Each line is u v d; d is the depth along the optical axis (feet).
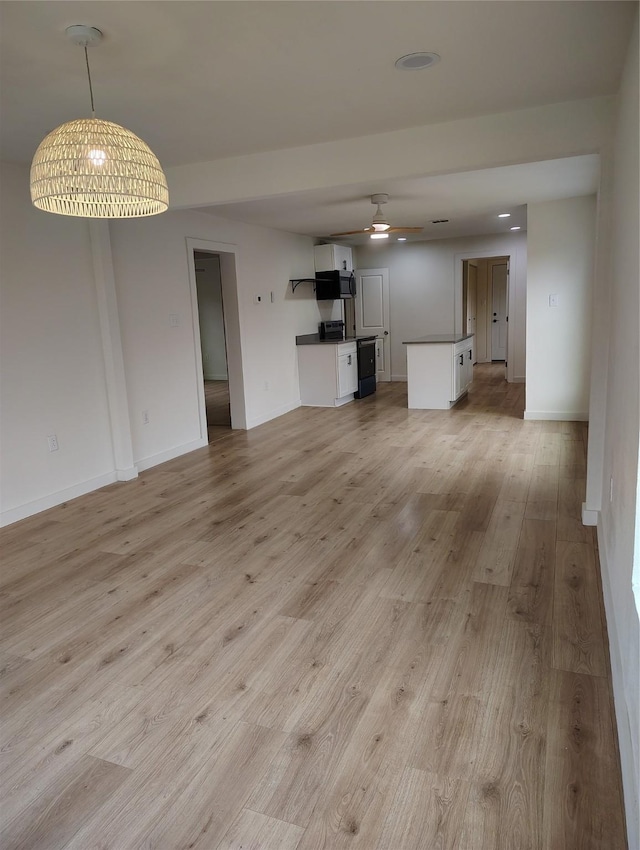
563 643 7.48
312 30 7.12
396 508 12.72
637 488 4.61
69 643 8.01
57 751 6.04
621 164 8.27
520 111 10.39
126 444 15.69
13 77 8.18
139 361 16.52
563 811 5.05
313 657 7.45
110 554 10.94
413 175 11.39
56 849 4.91
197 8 6.47
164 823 5.13
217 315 35.32
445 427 20.56
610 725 6.02
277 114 10.14
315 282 27.53
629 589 5.45
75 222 14.11
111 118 10.09
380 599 8.83
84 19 6.63
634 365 5.50
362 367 27.89
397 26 7.11
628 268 6.65
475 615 8.25
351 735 6.07
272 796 5.36
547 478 14.28
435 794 5.29
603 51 7.95
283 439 20.10
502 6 6.70
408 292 31.19
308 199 17.61
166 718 6.47
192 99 9.29
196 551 10.91
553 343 20.30
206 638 8.00
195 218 18.67
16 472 12.85
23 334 12.88
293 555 10.54
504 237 28.63
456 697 6.56
